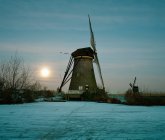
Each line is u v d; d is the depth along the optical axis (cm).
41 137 806
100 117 1445
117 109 2083
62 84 4794
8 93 2988
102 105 2755
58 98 4925
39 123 1160
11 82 3025
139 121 1260
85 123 1174
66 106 2480
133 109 2102
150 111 1881
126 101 3105
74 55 4625
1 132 902
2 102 2941
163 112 1797
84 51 4522
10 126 1058
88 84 4481
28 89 3319
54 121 1241
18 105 2602
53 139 775
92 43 4600
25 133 883
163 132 921
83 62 4538
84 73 4512
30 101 3478
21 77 3136
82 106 2508
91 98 4244
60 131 934
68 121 1245
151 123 1179
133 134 877
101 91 4278
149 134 876
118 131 941
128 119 1351
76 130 960
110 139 780
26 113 1642
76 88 4503
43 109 2011
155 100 2947
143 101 2920
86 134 872
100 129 988
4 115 1512
